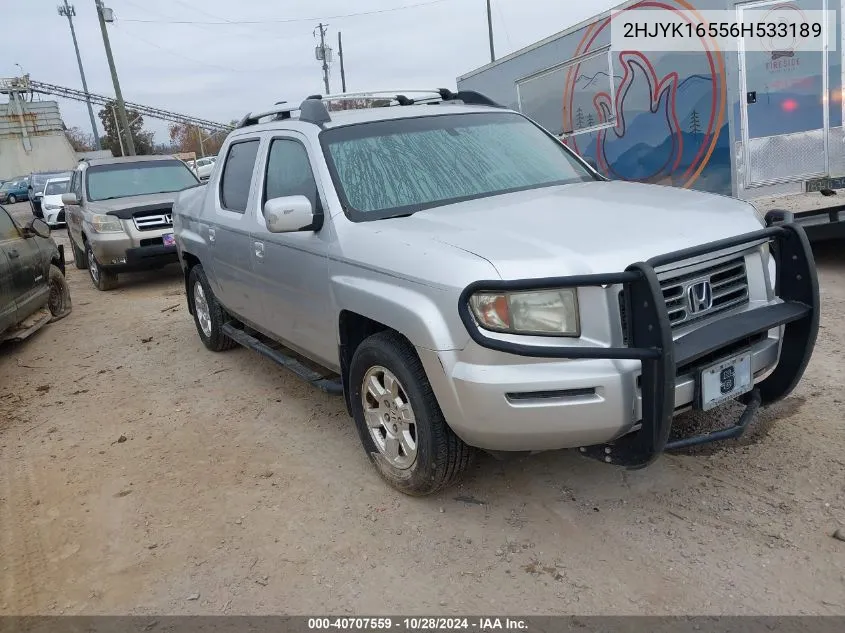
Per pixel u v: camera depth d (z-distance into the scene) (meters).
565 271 2.89
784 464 3.61
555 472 3.78
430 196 3.99
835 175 8.07
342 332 3.88
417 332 3.15
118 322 8.42
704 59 8.31
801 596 2.73
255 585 3.13
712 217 3.35
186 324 7.96
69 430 5.12
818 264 7.54
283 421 4.87
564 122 10.84
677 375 3.04
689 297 3.08
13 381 6.48
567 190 4.02
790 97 7.98
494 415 2.97
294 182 4.36
